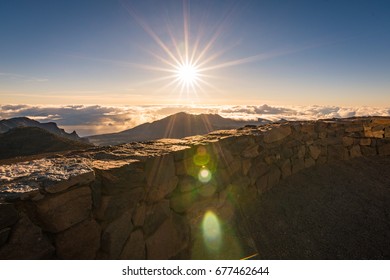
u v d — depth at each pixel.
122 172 3.34
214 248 4.43
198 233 4.47
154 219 3.75
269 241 4.93
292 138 7.84
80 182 2.84
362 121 10.19
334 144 9.11
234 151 5.75
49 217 2.55
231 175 5.53
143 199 3.61
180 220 4.23
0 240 2.21
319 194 6.80
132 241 3.35
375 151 10.04
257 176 6.30
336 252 4.82
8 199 2.31
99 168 3.20
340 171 8.31
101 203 3.09
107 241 3.06
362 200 6.73
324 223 5.66
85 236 2.85
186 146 4.72
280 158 7.21
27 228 2.41
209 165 4.99
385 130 10.43
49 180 2.69
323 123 9.15
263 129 7.32
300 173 7.73
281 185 6.93
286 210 5.93
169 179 4.09
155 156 3.92
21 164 3.29
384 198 6.92
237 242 4.67
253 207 5.82
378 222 5.83
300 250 4.81
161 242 3.79
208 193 4.85
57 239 2.62
